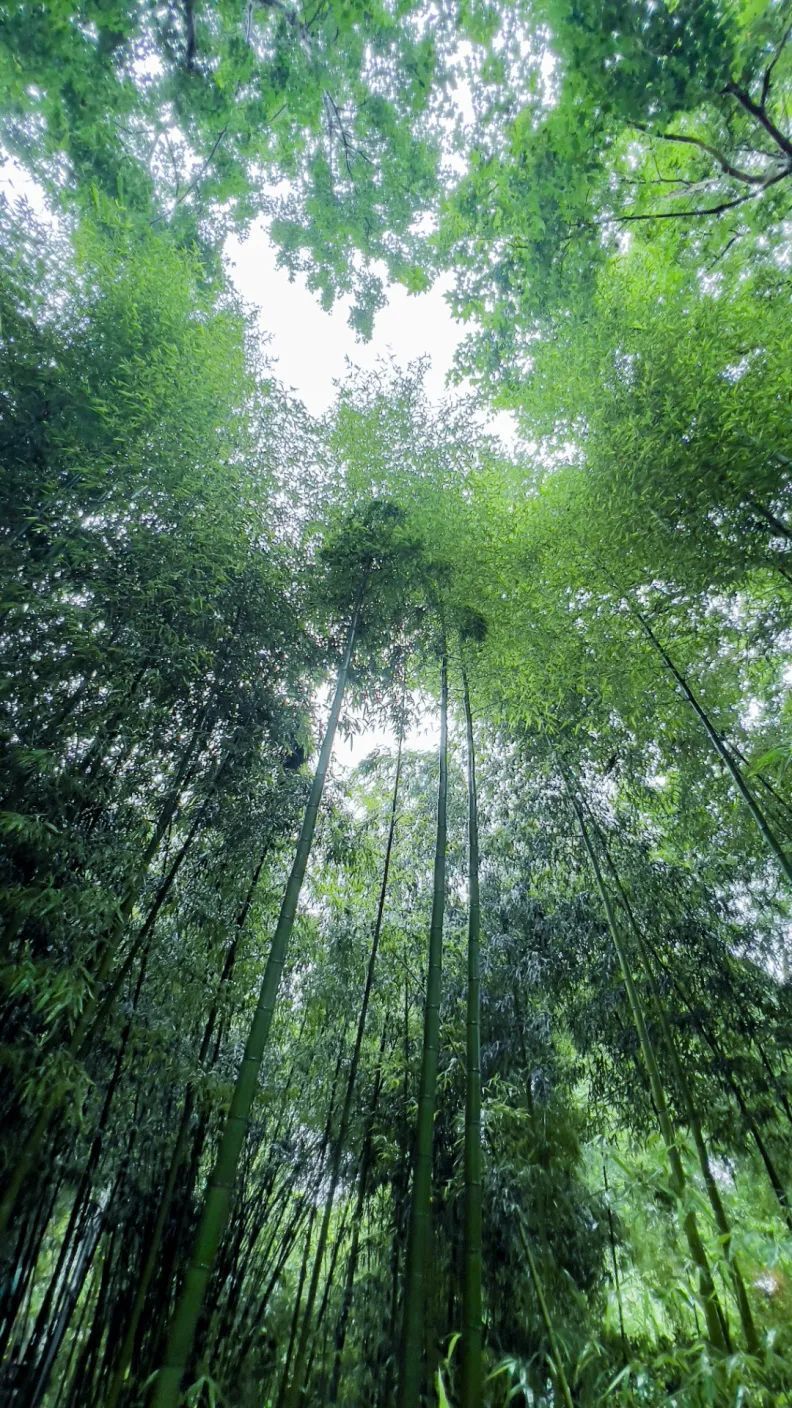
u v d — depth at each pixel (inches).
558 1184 96.3
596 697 159.8
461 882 177.2
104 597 114.3
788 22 96.0
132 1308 92.0
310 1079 148.0
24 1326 91.6
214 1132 121.1
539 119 120.8
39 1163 90.7
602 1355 72.5
